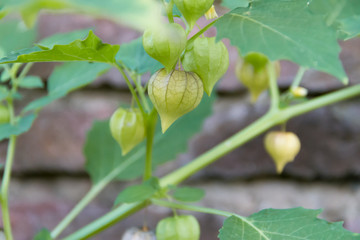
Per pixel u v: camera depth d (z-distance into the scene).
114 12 0.18
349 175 0.73
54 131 0.75
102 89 0.75
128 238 0.52
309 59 0.35
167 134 0.60
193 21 0.38
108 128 0.60
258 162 0.75
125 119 0.44
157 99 0.40
